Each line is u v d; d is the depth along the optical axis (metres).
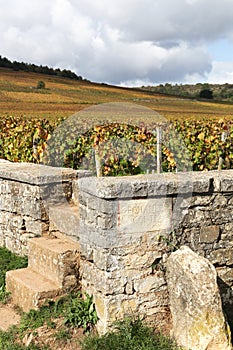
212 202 6.02
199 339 5.00
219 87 72.44
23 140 12.43
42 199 7.16
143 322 5.51
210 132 12.13
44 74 69.31
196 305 5.05
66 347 5.21
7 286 6.48
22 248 7.71
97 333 5.45
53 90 56.41
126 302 5.43
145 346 5.10
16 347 5.22
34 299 5.79
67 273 5.93
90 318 5.54
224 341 4.99
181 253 5.43
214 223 6.09
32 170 7.90
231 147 10.27
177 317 5.34
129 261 5.42
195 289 5.07
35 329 5.45
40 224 7.19
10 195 7.98
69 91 56.41
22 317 5.78
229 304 6.33
